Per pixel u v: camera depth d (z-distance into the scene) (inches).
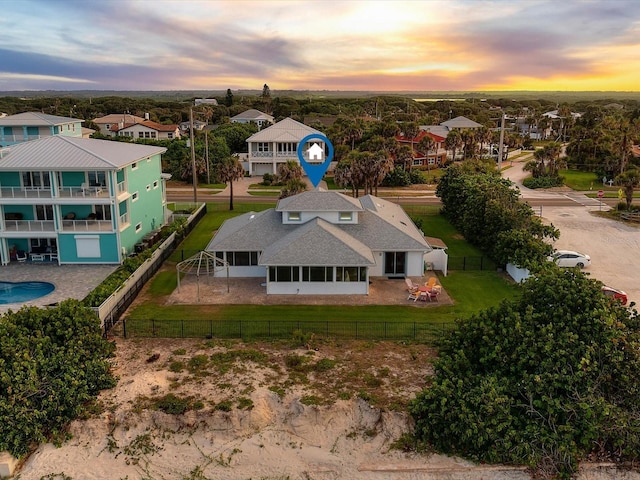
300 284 1403.8
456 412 853.8
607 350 873.5
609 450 848.9
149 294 1411.2
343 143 3932.1
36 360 911.0
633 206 2461.9
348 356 1089.4
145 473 831.7
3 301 1338.6
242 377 1005.2
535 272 1277.1
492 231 1718.8
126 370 1031.0
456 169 2407.7
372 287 1465.3
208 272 1483.8
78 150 1614.2
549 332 926.4
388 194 2955.2
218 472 837.2
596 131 4047.7
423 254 1537.9
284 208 1583.4
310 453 869.8
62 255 1632.6
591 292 965.2
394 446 872.9
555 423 850.8
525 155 4835.1
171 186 3169.3
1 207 1594.5
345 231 1551.4
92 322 1044.5
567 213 2427.4
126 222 1706.4
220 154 3508.9
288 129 3700.8
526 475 820.0
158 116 6653.5
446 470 831.1
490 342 960.9
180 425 896.3
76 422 893.2
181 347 1122.7
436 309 1320.1
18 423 852.0
